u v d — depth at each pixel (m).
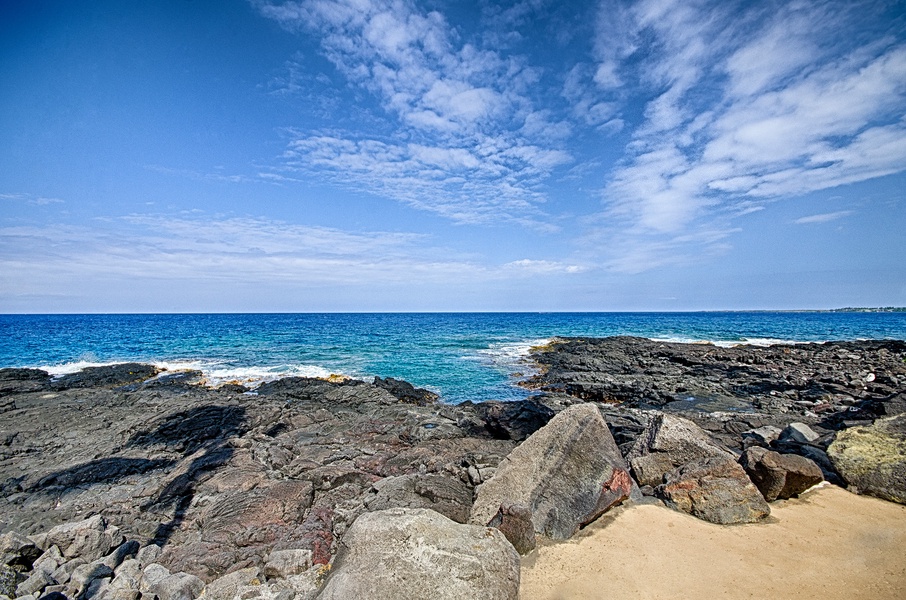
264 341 51.19
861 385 20.09
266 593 5.21
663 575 5.26
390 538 4.80
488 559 4.71
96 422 16.53
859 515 6.55
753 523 6.44
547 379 26.67
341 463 11.17
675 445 7.84
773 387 21.48
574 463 6.92
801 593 4.81
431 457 10.88
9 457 13.02
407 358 37.47
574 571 5.41
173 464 12.22
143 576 6.20
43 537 6.98
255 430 15.09
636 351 36.03
